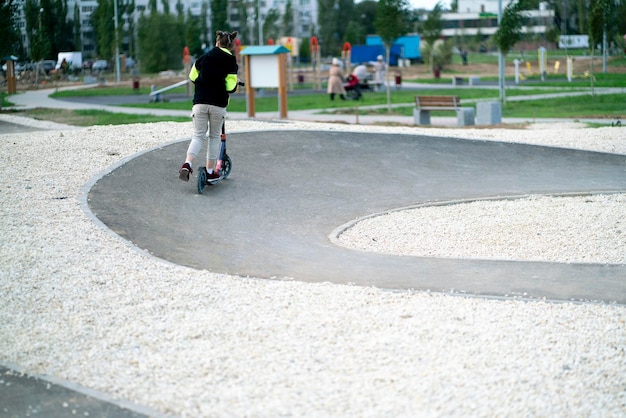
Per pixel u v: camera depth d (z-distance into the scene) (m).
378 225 10.00
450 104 21.48
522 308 6.35
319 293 6.71
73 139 14.01
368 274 7.54
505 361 5.21
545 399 4.66
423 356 5.28
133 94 42.44
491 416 4.45
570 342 5.57
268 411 4.50
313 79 50.28
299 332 5.73
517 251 8.84
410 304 6.43
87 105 31.83
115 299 6.43
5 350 5.39
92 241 8.05
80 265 7.27
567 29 89.19
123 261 7.47
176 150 12.91
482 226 9.95
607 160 13.91
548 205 10.96
